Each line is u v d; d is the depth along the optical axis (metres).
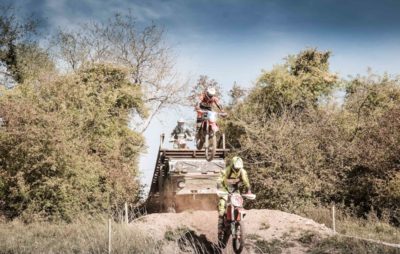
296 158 18.16
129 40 25.78
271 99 23.25
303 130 19.22
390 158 17.30
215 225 12.37
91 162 16.47
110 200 16.44
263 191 18.30
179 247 10.88
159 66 25.78
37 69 25.72
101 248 10.30
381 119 18.67
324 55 25.62
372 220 15.59
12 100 16.33
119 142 18.80
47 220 14.88
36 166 14.97
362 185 17.53
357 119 21.05
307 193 17.42
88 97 18.33
